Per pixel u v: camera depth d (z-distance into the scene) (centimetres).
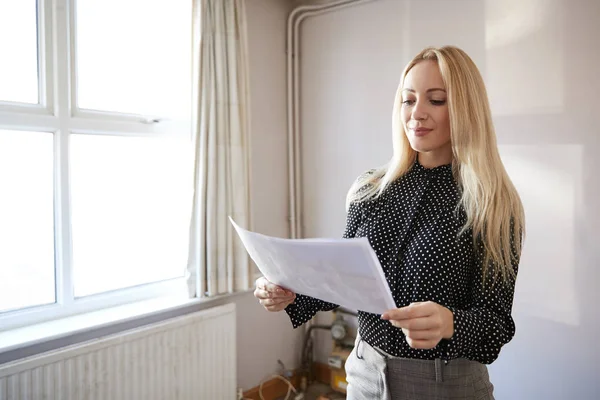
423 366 96
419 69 98
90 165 191
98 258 196
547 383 189
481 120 95
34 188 174
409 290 96
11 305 170
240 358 242
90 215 192
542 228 188
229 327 217
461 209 96
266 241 88
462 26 206
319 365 273
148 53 208
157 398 188
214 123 209
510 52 193
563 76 180
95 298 191
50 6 173
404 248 100
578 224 179
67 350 161
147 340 184
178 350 195
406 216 102
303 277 89
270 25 255
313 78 264
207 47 206
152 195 212
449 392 95
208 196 208
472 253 94
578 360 181
